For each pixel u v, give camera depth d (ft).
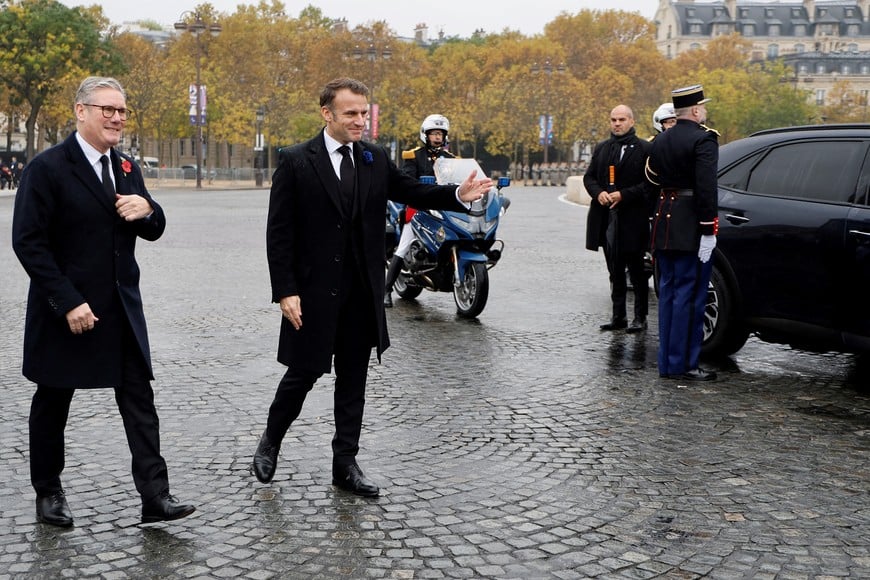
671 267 21.39
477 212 28.76
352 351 13.89
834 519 13.12
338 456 14.08
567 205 104.37
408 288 33.24
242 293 34.22
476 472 14.97
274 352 24.03
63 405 12.70
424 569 11.40
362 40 239.71
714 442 16.65
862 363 23.29
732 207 22.20
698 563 11.64
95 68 170.40
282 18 275.18
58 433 12.75
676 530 12.67
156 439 12.66
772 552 11.99
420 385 20.63
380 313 13.71
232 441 16.49
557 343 25.45
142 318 12.68
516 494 13.98
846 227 19.98
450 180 29.04
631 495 13.98
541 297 34.01
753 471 15.11
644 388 20.53
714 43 359.25
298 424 17.46
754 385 20.92
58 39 160.25
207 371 21.81
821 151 21.18
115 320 12.30
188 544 12.09
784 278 21.12
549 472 14.98
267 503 13.55
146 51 215.10
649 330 27.45
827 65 419.13
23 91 163.53
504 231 64.34
